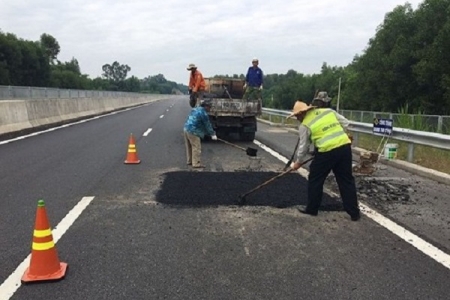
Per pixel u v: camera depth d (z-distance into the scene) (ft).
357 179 23.16
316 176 16.25
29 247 13.05
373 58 110.01
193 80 40.65
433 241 13.93
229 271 11.48
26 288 10.50
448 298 10.21
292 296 10.17
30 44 215.92
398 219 16.22
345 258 12.45
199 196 18.99
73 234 14.16
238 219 15.92
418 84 97.04
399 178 23.56
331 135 15.92
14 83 196.34
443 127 35.24
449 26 84.43
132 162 27.12
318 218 16.22
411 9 107.24
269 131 53.26
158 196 18.97
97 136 41.96
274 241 13.74
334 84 205.87
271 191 19.94
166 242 13.53
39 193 19.35
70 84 256.11
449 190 20.90
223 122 38.88
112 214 16.37
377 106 112.88
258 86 45.73
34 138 39.09
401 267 11.89
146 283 10.77
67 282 10.82
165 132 47.14
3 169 24.67
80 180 22.09
